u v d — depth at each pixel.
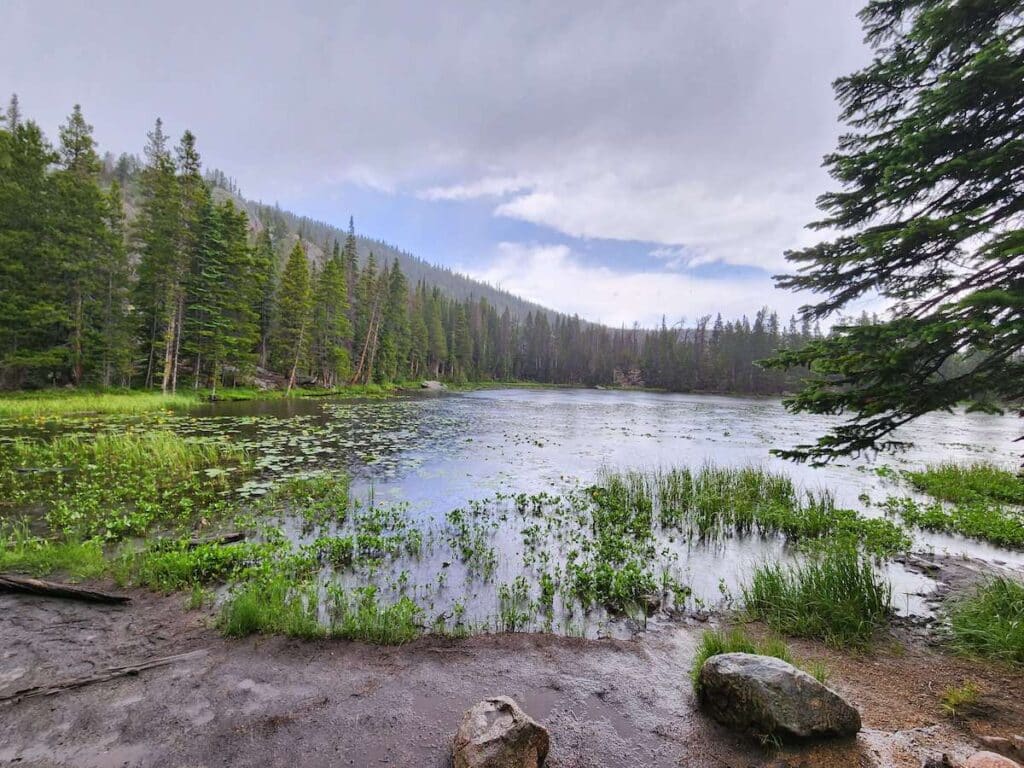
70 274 25.34
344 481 10.55
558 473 12.52
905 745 2.93
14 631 4.10
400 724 3.15
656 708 3.40
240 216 32.97
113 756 2.74
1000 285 4.04
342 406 29.28
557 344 99.50
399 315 57.28
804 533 8.01
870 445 4.62
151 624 4.36
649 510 9.10
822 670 3.79
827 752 2.85
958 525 8.35
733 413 35.94
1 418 18.00
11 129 24.38
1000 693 3.55
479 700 3.46
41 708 3.14
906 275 4.81
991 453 18.56
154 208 27.75
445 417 25.89
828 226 5.29
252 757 2.78
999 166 3.85
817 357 4.56
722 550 7.31
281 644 4.10
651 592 5.61
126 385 28.70
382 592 5.39
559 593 5.49
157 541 6.23
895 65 4.73
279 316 40.00
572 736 3.07
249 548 6.12
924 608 5.32
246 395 32.53
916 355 4.00
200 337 30.61
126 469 10.62
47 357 23.86
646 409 37.91
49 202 24.56
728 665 3.25
